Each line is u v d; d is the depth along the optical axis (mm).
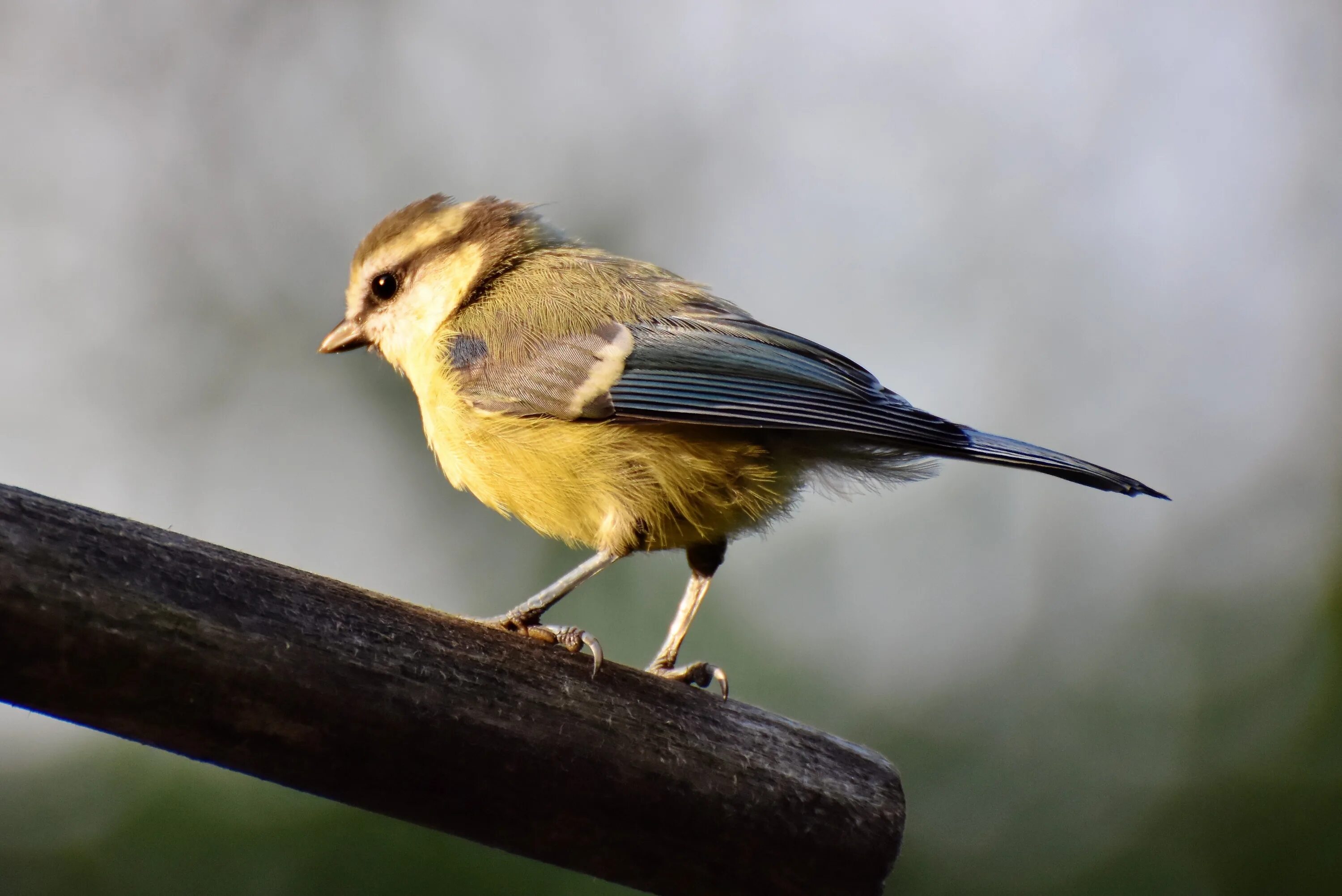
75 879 11266
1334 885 12117
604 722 5832
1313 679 13375
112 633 4945
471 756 5578
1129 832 12664
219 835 11438
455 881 11148
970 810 12914
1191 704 13414
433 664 5598
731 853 5949
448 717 5539
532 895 11086
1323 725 13016
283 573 5480
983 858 12680
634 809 5820
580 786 5746
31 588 4820
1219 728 13195
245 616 5230
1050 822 12836
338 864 11258
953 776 13055
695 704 6125
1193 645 13891
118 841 11383
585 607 13836
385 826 11359
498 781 5641
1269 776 12773
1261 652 13742
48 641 4852
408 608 5746
